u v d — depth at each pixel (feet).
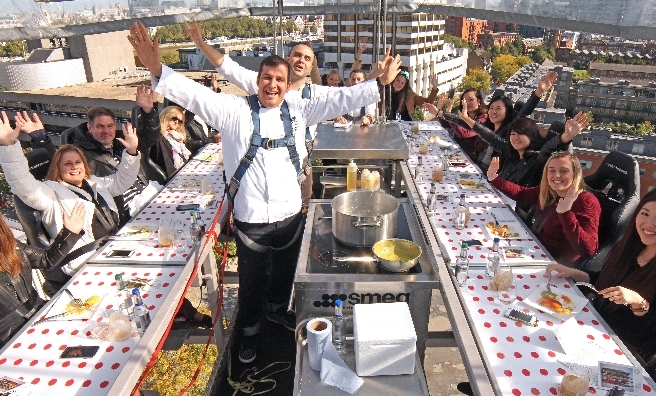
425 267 6.83
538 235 9.37
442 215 9.64
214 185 11.14
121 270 7.37
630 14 9.07
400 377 5.59
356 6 15.03
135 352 5.38
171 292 6.56
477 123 13.89
